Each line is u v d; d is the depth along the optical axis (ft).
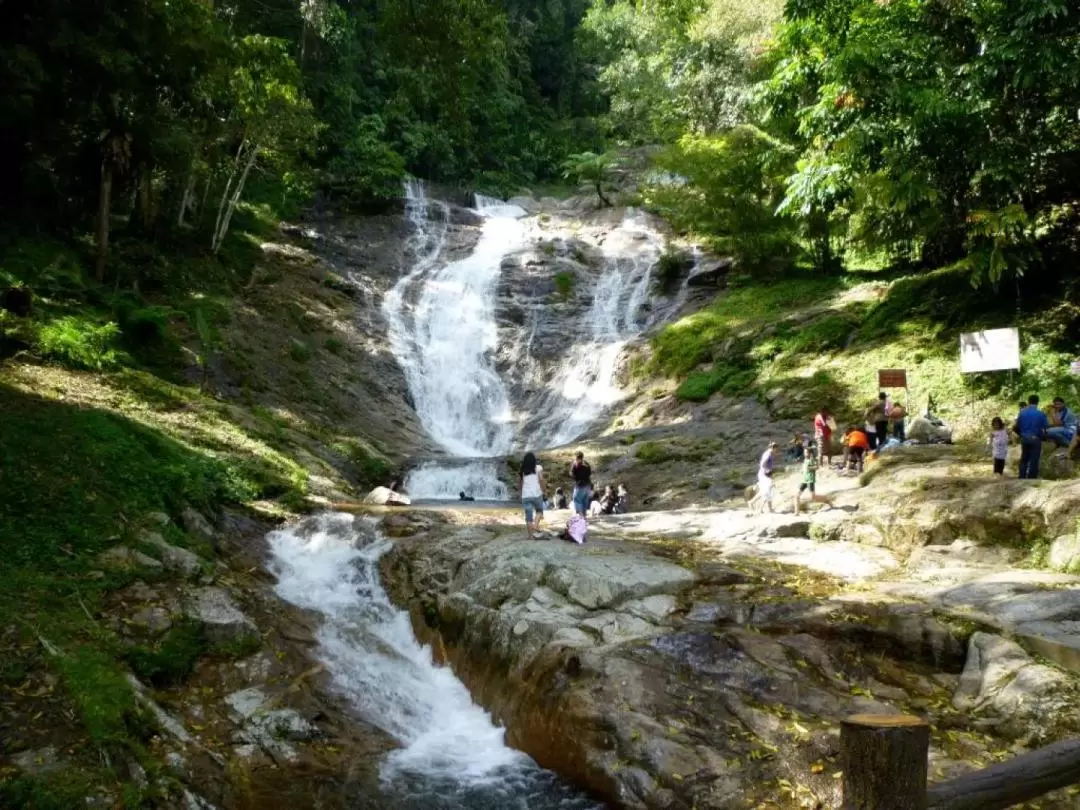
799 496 48.03
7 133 64.64
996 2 61.31
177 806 23.75
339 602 39.37
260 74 82.07
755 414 78.23
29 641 27.48
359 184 127.03
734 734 25.08
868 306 86.89
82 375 53.57
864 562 38.58
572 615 32.99
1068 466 45.27
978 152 65.67
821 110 68.69
